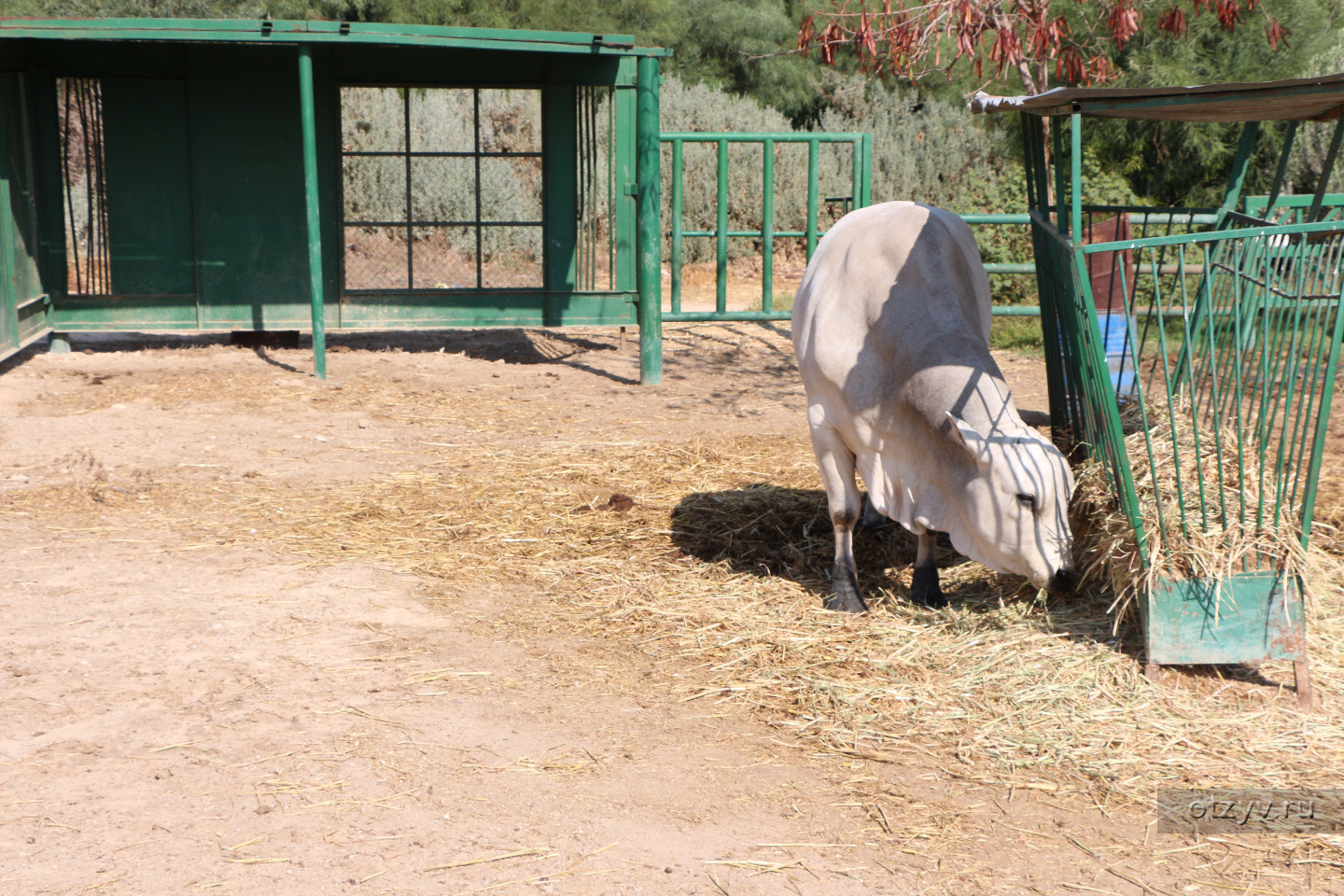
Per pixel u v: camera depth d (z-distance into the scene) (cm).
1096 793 359
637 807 347
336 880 309
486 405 908
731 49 2328
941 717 404
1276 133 1288
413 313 1084
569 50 951
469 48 930
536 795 354
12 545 573
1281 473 434
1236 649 421
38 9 1814
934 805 351
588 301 1080
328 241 1079
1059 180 505
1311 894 309
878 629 476
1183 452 459
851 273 475
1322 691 424
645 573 548
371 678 435
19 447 745
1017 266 1108
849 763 376
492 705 415
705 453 761
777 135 1146
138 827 332
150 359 1059
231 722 397
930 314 452
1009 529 416
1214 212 575
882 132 2023
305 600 512
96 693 417
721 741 390
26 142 1019
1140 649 445
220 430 806
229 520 621
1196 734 392
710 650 462
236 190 1073
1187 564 420
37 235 1048
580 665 450
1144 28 1191
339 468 723
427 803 348
